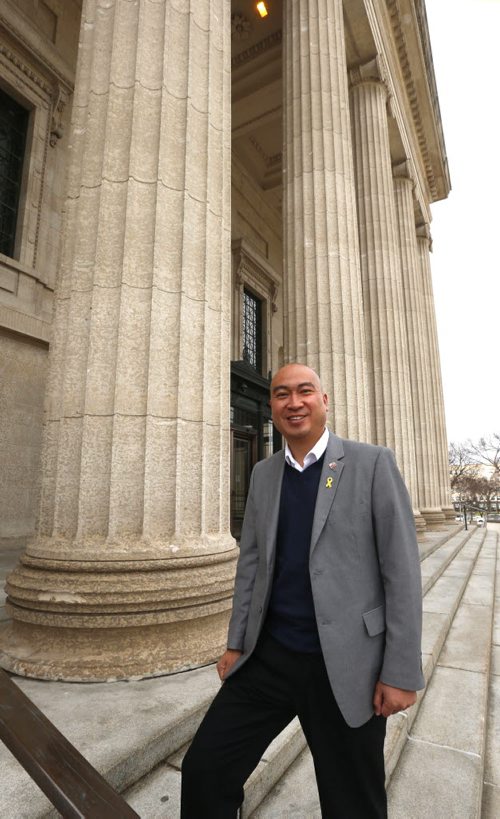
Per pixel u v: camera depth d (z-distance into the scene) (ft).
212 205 13.99
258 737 5.84
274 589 6.11
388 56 46.16
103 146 12.67
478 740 11.21
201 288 13.12
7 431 28.86
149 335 11.96
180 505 11.84
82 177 12.70
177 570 11.18
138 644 10.55
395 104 47.96
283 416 6.32
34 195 32.17
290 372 6.45
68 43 35.91
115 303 11.94
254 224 59.21
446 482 67.31
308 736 5.65
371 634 5.44
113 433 11.32
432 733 11.56
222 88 15.14
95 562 10.64
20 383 29.84
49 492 11.59
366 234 40.78
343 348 25.17
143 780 7.44
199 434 12.46
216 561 11.91
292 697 5.75
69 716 8.41
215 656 11.09
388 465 5.93
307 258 26.30
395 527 5.58
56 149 34.35
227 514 13.24
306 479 6.25
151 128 13.08
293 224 27.25
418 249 71.00
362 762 5.27
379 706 5.26
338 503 5.86
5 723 4.17
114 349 11.74
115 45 13.30
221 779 5.57
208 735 5.77
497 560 40.81
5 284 29.55
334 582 5.59
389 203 41.50
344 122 28.53
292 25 29.81
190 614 11.03
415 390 55.31
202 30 14.71
